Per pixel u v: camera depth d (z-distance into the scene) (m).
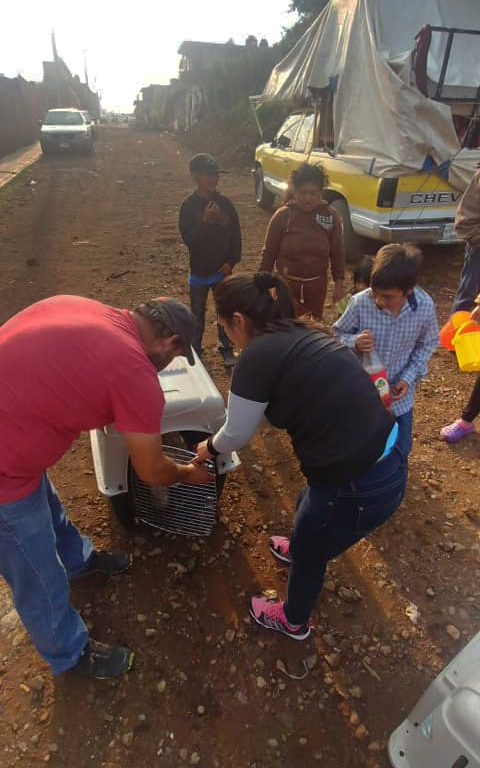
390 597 2.47
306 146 7.93
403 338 2.41
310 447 1.66
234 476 3.19
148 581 2.50
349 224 6.65
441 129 5.71
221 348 4.35
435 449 3.45
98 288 6.05
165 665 2.16
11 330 1.61
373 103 5.96
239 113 17.88
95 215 9.59
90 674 2.08
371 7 5.98
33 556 1.75
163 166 15.98
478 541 2.77
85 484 3.10
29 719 1.97
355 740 1.95
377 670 2.18
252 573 2.56
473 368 2.68
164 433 2.27
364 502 1.73
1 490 1.62
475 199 3.86
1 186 11.85
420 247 7.27
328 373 1.59
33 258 7.03
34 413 1.54
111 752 1.88
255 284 1.66
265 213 9.76
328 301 5.61
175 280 6.30
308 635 2.29
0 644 2.22
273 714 2.02
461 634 2.32
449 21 6.29
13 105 20.05
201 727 1.96
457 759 1.46
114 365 1.54
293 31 18.19
